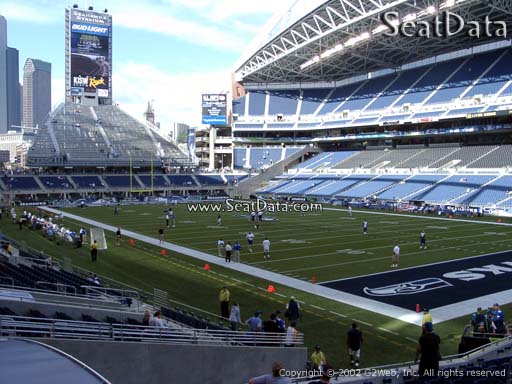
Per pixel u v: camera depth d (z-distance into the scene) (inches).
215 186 3395.7
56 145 3248.0
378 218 1977.1
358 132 3467.0
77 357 354.9
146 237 1443.2
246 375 448.8
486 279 895.1
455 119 2800.2
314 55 3110.2
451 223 1791.3
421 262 1055.6
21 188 2864.2
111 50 3654.0
